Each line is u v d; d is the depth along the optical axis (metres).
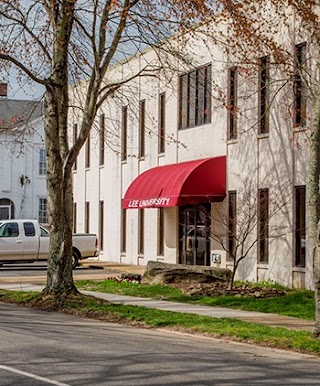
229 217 29.95
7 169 59.50
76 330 17.19
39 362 12.57
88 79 26.08
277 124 27.22
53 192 22.25
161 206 31.17
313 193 15.58
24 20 22.58
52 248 22.34
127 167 40.09
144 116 37.66
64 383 10.80
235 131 29.95
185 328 17.36
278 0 23.27
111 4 21.20
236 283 27.62
